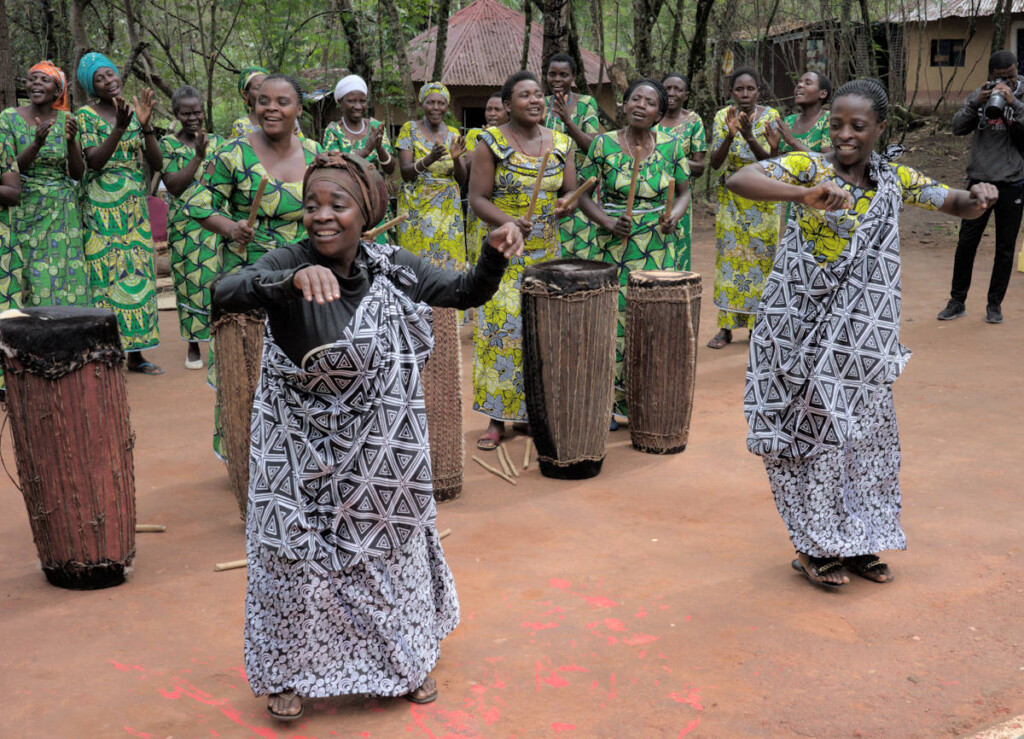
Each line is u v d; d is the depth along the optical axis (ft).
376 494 9.66
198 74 62.18
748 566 13.93
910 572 13.60
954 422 20.07
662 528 15.35
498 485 17.53
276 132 15.05
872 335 12.30
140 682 11.07
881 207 12.09
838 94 12.12
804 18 67.82
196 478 18.07
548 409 17.19
